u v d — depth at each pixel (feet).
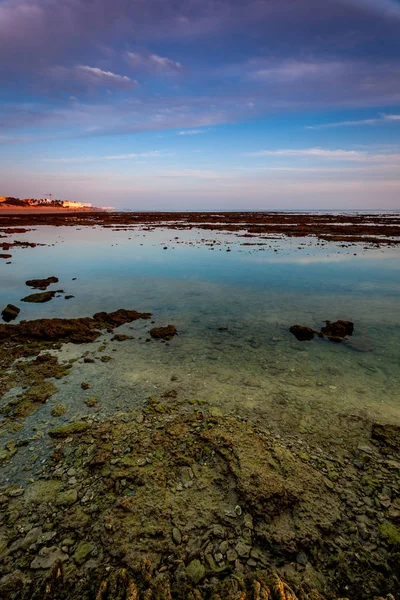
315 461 15.25
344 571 10.62
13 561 10.90
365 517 12.34
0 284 53.47
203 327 35.14
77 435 17.24
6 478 14.47
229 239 122.01
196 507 12.73
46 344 30.17
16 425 18.20
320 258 79.92
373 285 54.13
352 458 15.55
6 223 201.46
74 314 39.17
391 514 12.44
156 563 10.80
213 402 20.44
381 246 100.42
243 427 17.52
